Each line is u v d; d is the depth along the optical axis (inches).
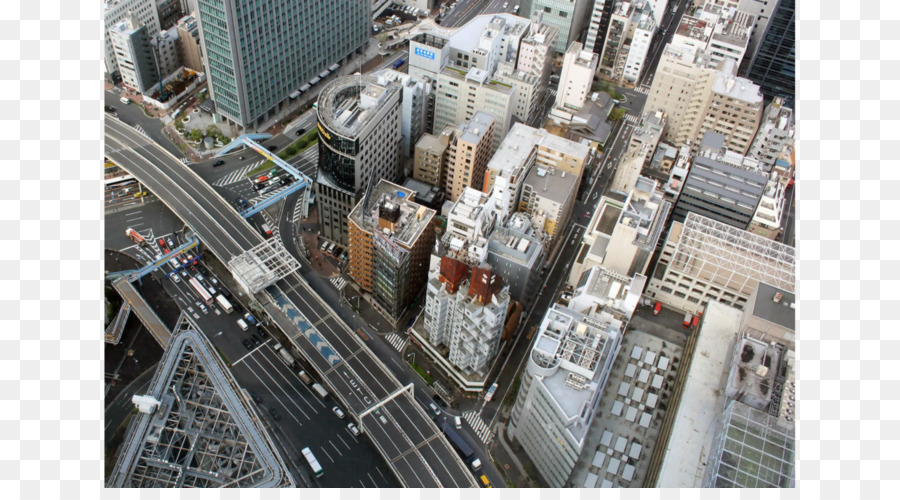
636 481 7819.9
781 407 6722.4
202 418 6948.8
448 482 7839.6
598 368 7490.2
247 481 6545.3
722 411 7263.8
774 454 6338.6
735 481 6171.3
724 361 7741.1
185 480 6530.5
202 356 7406.5
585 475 7859.3
